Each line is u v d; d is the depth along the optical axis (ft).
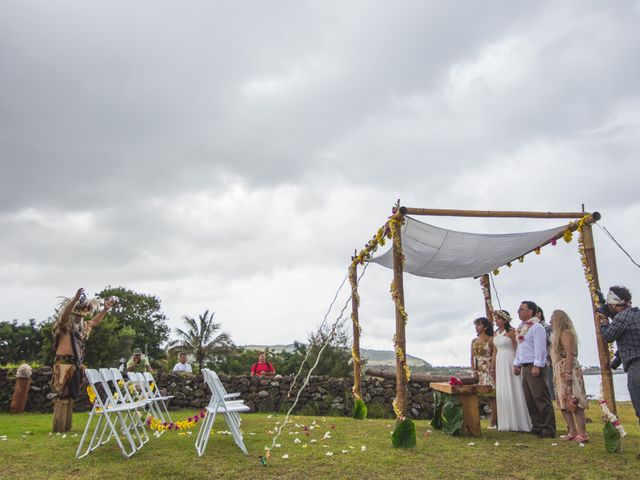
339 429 25.88
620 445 18.75
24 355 173.17
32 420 30.60
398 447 19.75
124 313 149.59
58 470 15.93
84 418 31.01
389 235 26.63
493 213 25.08
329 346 59.57
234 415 23.31
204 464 16.76
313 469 16.11
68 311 24.40
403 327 23.08
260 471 15.83
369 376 43.78
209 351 120.88
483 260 30.04
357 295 34.76
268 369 44.45
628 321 17.66
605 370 22.66
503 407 24.57
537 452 18.84
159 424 22.67
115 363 98.48
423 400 39.99
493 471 15.90
